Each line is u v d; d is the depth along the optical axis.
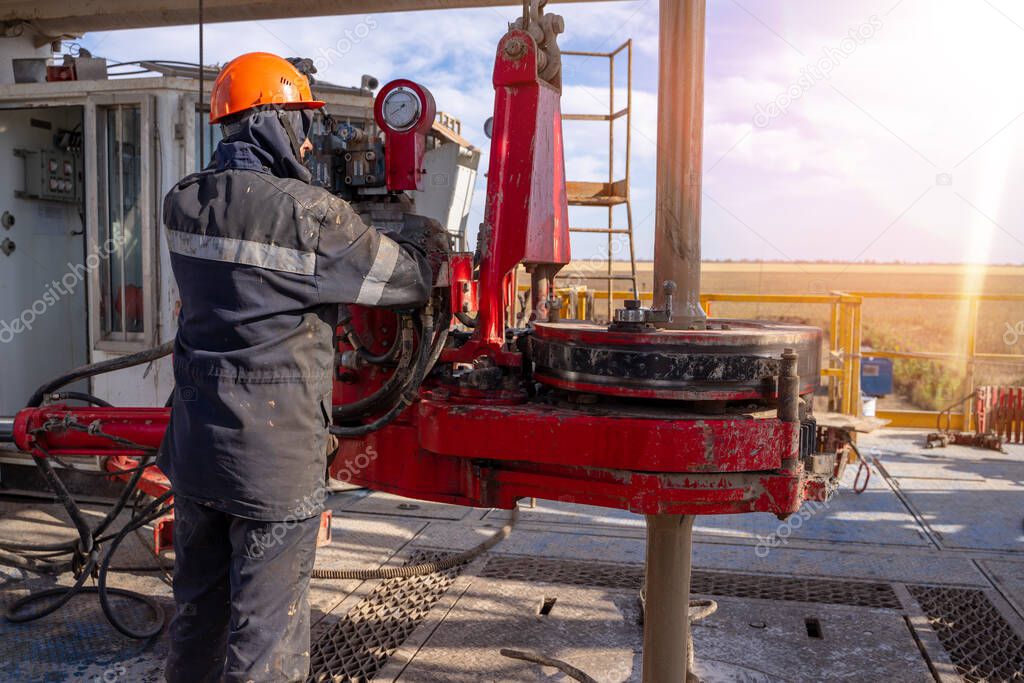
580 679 2.65
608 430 1.85
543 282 2.76
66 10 5.71
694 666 2.89
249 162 2.01
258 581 1.91
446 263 2.27
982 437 6.78
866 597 3.58
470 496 2.20
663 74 2.09
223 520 2.05
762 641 3.12
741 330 2.05
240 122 2.05
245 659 1.88
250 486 1.88
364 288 1.97
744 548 4.21
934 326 30.06
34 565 3.85
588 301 7.45
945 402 15.05
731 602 3.49
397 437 2.39
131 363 3.06
